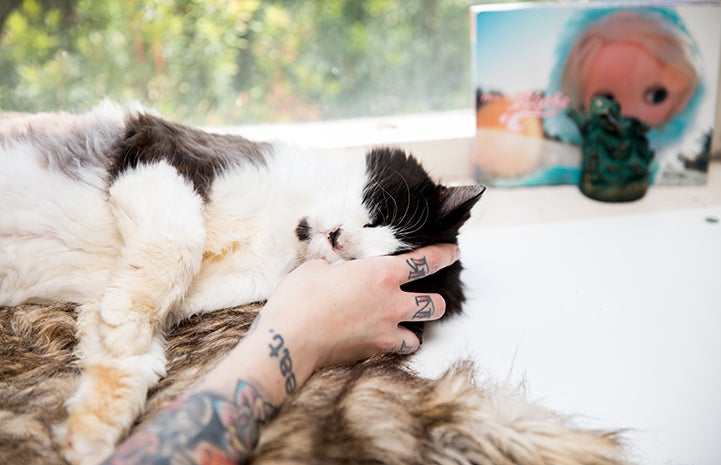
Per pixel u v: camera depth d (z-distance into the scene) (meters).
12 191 1.32
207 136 1.49
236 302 1.34
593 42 1.76
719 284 1.43
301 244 1.36
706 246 1.59
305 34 2.03
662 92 1.79
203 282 1.34
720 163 2.01
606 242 1.62
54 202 1.32
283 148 1.53
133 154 1.35
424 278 1.31
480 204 1.82
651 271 1.49
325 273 1.15
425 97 2.13
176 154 1.37
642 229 1.68
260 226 1.40
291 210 1.41
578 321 1.32
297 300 1.07
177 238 1.22
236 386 0.90
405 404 0.96
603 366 1.18
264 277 1.37
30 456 0.87
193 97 2.05
